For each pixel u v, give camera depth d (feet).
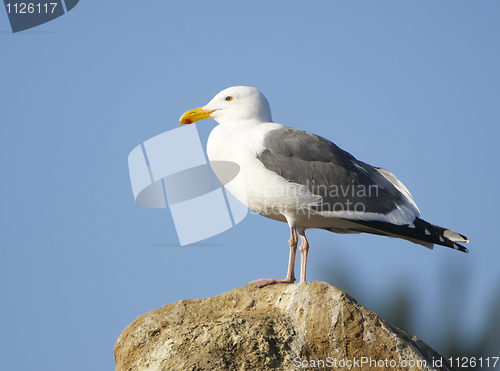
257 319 30.07
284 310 30.91
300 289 31.22
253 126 41.19
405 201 42.52
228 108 41.73
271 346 28.89
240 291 33.47
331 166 39.40
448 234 41.32
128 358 31.60
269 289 33.09
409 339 32.22
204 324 30.40
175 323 32.40
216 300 33.42
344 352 29.07
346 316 29.50
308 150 39.37
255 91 42.16
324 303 30.07
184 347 29.35
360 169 41.42
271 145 39.14
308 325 29.71
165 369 28.19
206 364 27.71
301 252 41.24
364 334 29.17
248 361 28.12
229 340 29.04
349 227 41.70
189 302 33.50
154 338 31.76
